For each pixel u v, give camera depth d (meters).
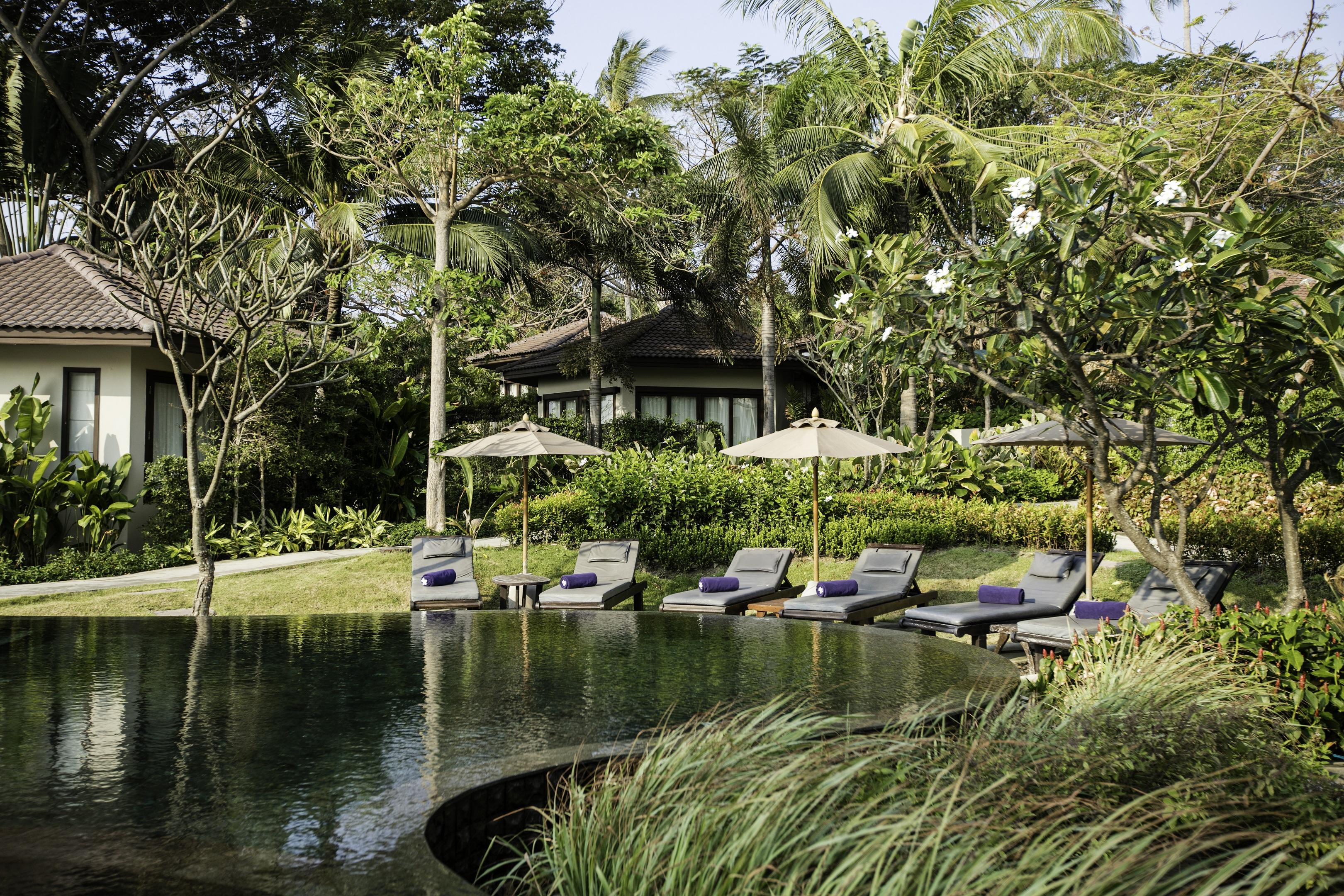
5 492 13.70
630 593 10.74
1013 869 1.92
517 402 23.03
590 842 2.30
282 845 2.57
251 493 16.34
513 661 5.52
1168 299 4.73
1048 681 4.95
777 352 22.42
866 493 15.57
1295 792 3.11
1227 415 5.65
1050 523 13.09
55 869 2.40
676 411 24.72
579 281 35.41
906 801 2.38
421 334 18.03
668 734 3.63
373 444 18.33
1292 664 4.88
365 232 18.31
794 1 18.00
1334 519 10.83
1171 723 3.35
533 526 14.95
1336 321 4.58
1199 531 11.38
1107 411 7.22
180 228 8.17
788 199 18.31
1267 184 7.85
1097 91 12.34
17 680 4.91
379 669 5.24
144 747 3.59
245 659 5.57
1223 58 7.63
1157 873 1.86
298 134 22.12
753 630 6.82
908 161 7.25
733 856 2.04
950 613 8.40
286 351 9.00
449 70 14.74
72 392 15.16
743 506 14.62
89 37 23.84
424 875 2.37
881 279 5.79
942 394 19.72
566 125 15.40
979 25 16.73
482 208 19.73
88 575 13.32
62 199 8.53
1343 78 7.01
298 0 23.38
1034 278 5.10
